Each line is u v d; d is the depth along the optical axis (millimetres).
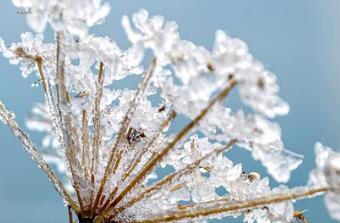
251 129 185
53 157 209
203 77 179
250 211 200
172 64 186
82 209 199
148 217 198
